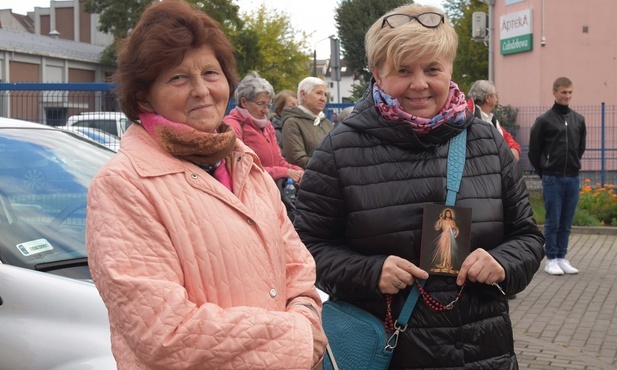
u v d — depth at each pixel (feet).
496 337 9.02
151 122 6.73
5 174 12.67
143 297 6.00
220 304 6.37
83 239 11.94
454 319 8.79
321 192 9.21
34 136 13.97
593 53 60.80
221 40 6.93
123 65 6.79
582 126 29.94
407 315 8.78
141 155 6.51
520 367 18.57
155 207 6.31
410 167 9.02
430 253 8.75
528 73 62.64
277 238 6.97
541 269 31.32
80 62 162.30
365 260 8.89
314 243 9.31
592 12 60.59
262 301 6.57
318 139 24.75
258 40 158.51
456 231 8.76
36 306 10.35
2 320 10.40
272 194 7.41
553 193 29.89
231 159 7.07
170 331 5.94
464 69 115.44
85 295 10.32
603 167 54.90
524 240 9.36
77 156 13.88
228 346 6.02
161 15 6.76
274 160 22.84
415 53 8.73
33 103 34.60
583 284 28.30
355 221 9.04
